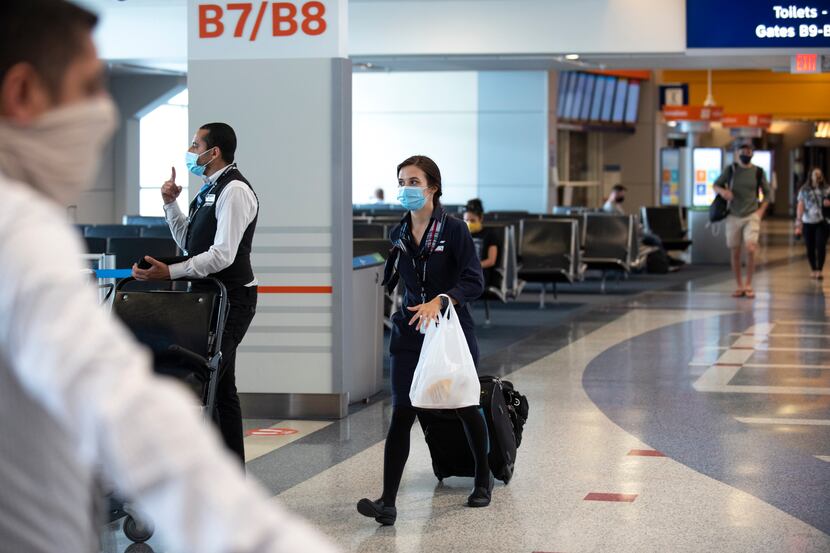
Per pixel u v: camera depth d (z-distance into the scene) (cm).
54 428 140
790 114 4053
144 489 124
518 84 2998
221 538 122
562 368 1172
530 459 765
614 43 1734
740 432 852
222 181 647
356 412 946
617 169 3725
